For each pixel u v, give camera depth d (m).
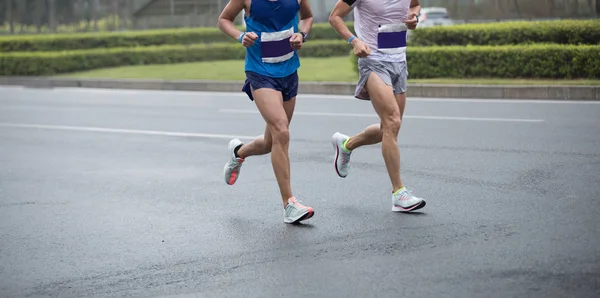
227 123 23.52
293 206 11.86
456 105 26.19
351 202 13.15
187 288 9.13
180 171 16.47
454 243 10.43
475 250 10.08
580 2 49.34
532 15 51.25
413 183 14.36
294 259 10.08
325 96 30.66
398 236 10.91
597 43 31.72
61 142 20.73
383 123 12.41
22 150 19.66
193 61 47.81
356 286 8.93
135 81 36.62
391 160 12.33
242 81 34.16
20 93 35.44
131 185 15.21
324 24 50.91
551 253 9.80
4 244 11.32
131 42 50.59
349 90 31.08
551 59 29.70
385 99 12.31
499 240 10.47
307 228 11.60
